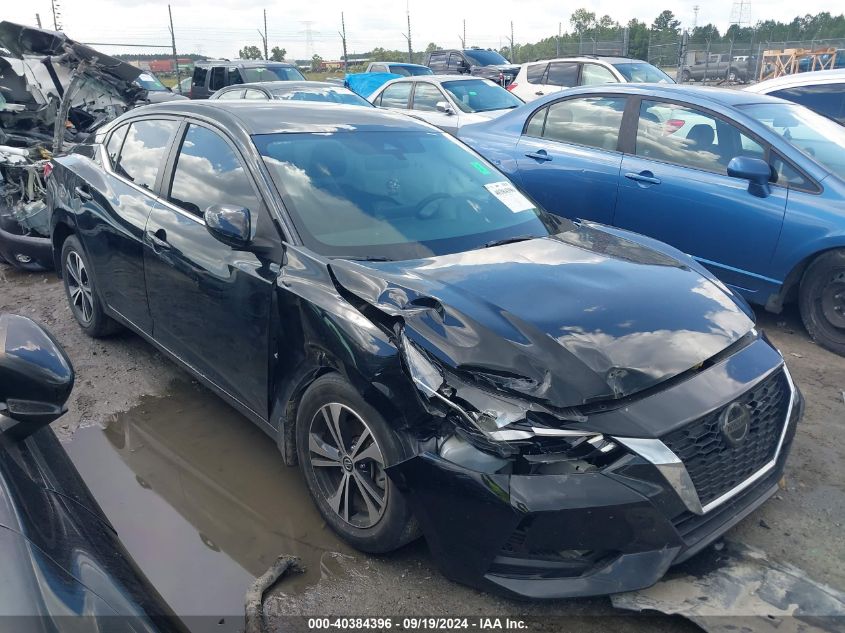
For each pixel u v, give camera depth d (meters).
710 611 2.49
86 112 10.02
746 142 5.27
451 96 11.62
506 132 6.90
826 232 4.75
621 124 5.98
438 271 3.02
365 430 2.74
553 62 14.45
